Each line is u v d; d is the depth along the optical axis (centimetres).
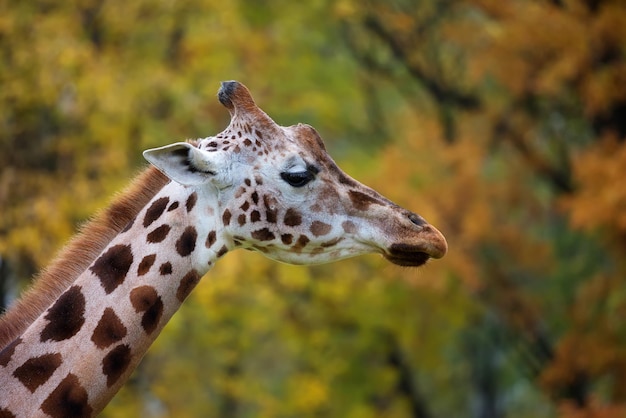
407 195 3819
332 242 1599
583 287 3988
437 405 6500
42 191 3369
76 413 1466
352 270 3953
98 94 3344
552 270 4347
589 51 3619
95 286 1517
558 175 4281
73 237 1574
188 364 3872
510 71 3803
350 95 4431
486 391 5897
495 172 4678
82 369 1473
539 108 4334
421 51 4481
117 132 3462
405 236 1592
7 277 3306
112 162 3391
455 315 4200
